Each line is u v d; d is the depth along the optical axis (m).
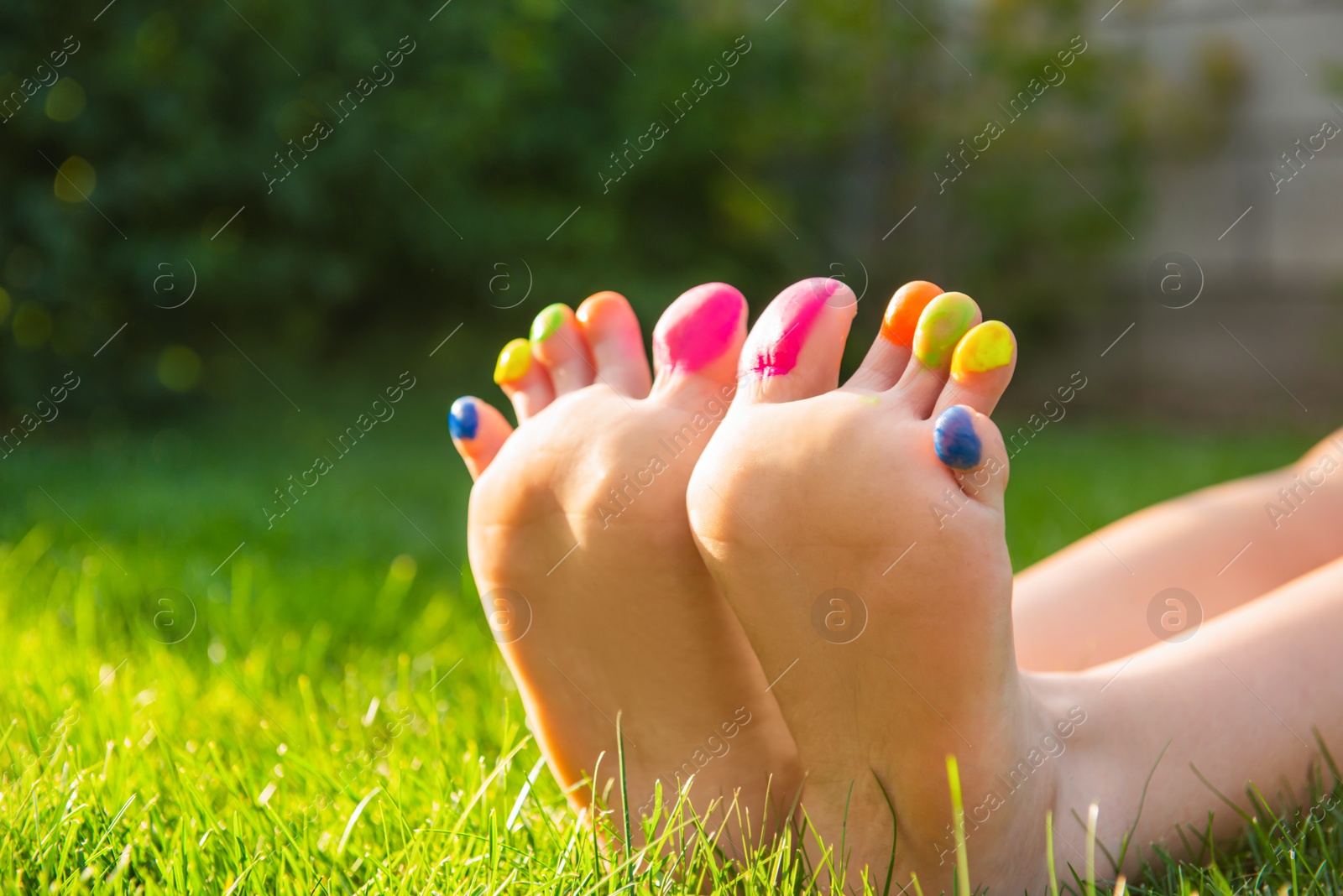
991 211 4.25
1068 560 1.30
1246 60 4.35
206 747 1.22
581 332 1.17
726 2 4.01
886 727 1.10
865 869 1.10
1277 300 4.40
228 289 3.38
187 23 3.19
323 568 1.66
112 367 3.38
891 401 1.10
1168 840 1.15
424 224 3.58
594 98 3.88
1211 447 3.20
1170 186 4.50
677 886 1.11
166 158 3.20
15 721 1.22
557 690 1.15
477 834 1.14
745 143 4.04
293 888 1.12
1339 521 1.29
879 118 4.33
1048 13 4.27
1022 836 1.11
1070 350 4.52
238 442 3.15
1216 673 1.16
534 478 1.14
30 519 1.94
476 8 3.53
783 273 4.23
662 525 1.12
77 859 1.13
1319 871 1.12
